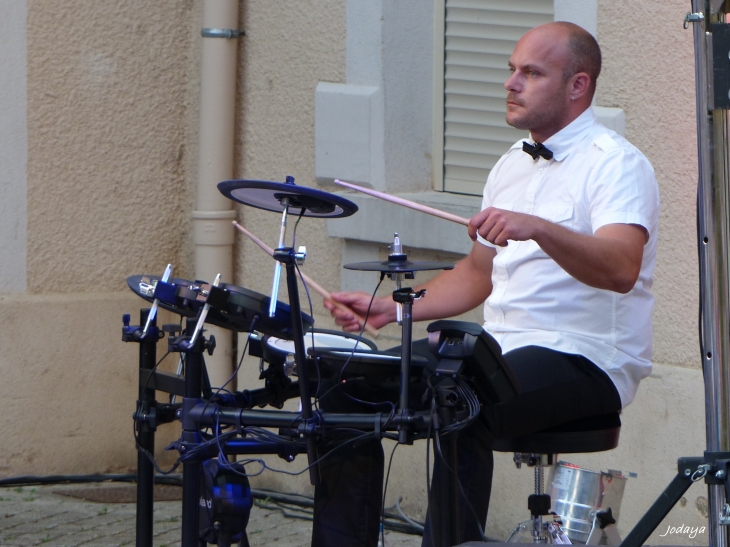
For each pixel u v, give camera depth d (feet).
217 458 31.09
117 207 56.54
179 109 57.98
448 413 28.02
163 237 58.13
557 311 34.37
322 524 32.37
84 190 55.52
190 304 30.40
